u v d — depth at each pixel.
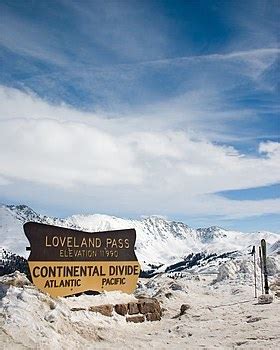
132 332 16.45
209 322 17.67
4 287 15.58
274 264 42.47
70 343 13.09
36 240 18.28
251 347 12.41
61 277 18.67
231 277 40.34
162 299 25.05
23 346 11.85
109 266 20.17
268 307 21.06
